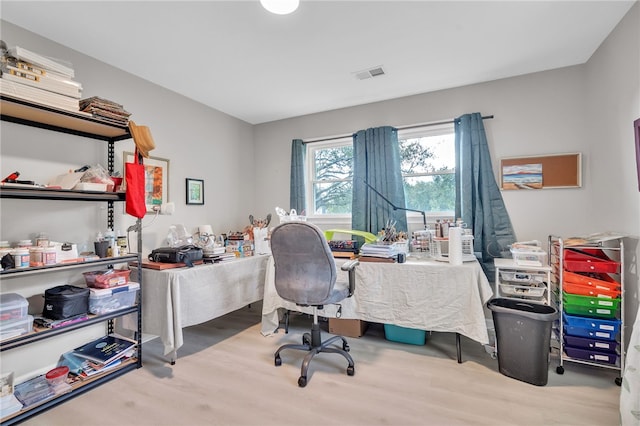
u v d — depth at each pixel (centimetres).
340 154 356
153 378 196
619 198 203
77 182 187
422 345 244
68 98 180
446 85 287
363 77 267
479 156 274
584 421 152
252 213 391
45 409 163
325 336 264
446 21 191
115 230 237
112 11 176
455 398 172
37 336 163
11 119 182
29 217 192
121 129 212
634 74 181
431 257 255
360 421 154
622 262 186
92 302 191
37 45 197
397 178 310
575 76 250
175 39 206
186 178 301
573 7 179
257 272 281
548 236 254
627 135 191
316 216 362
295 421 155
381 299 238
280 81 273
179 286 210
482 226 273
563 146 254
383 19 188
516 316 189
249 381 192
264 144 389
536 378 183
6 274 152
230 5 172
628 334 195
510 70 259
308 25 193
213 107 334
